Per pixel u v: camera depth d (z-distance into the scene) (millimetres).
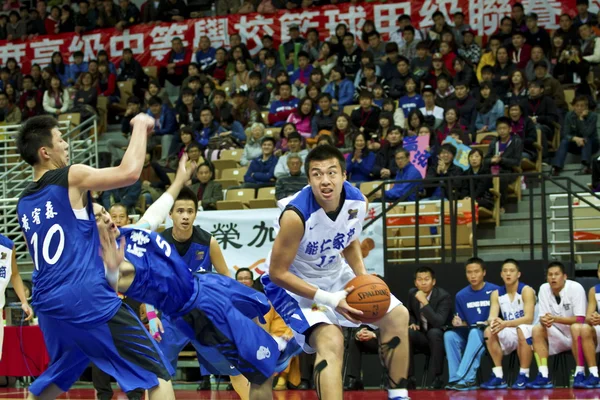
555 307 8375
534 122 12133
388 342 4508
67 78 17000
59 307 3887
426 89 12719
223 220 10383
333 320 4430
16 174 13117
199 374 10469
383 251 9594
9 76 17328
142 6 17688
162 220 4516
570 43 13828
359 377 8609
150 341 4035
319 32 16062
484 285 8594
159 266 4199
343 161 4191
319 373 4172
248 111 14320
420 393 7715
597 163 10570
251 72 14945
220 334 4285
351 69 14836
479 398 7023
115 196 12133
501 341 8305
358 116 12789
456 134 11562
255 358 4328
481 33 15141
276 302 4531
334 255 4426
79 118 14945
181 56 16672
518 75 12828
